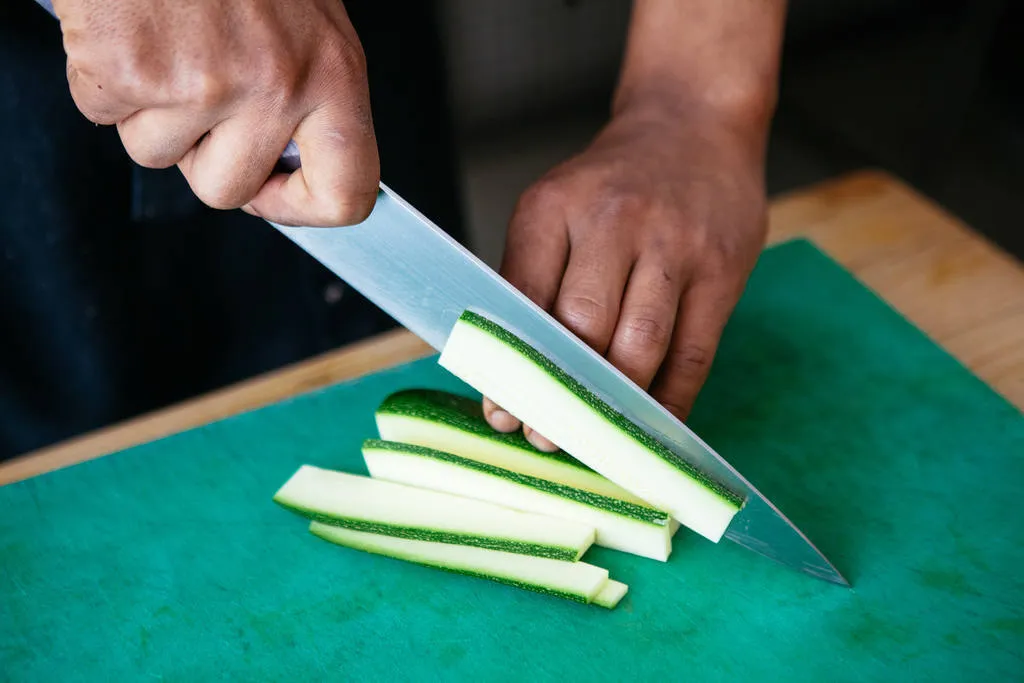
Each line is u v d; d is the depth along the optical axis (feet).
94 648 4.46
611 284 4.64
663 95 5.61
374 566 4.80
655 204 4.96
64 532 4.98
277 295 7.16
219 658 4.41
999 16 11.17
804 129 13.67
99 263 6.48
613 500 4.70
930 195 12.41
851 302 6.17
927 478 5.10
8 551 4.89
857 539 4.79
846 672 4.24
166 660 4.41
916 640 4.35
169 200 6.32
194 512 5.08
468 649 4.41
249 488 5.20
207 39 3.08
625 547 4.75
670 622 4.47
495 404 4.75
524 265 4.81
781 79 14.49
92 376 6.89
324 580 4.74
